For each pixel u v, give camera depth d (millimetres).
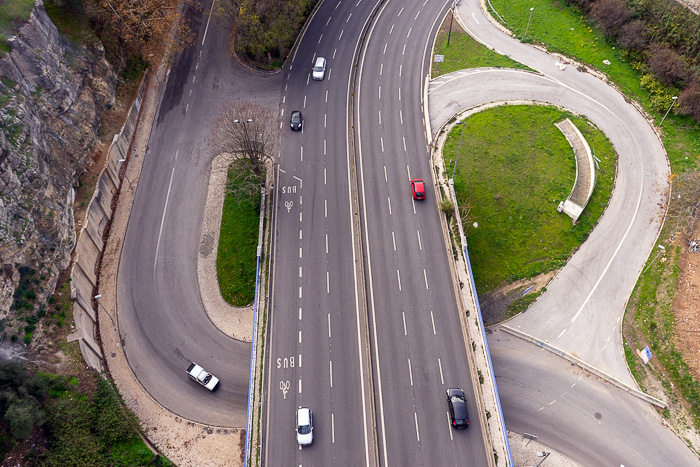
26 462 41625
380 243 57844
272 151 67500
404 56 82312
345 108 73625
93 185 59906
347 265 56219
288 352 49719
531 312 58688
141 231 62188
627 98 78312
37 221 50656
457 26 88750
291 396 47062
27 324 47125
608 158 70812
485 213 63781
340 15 88750
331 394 47156
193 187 66000
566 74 81375
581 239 63219
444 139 70312
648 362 54812
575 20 90688
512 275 60656
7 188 48094
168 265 59906
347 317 52156
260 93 75688
